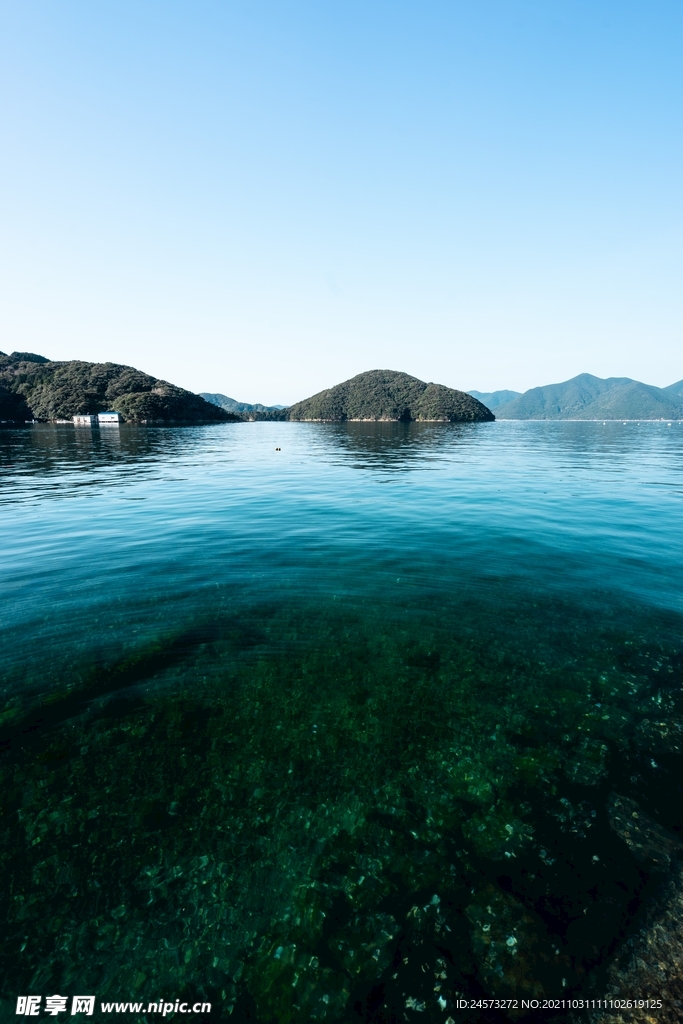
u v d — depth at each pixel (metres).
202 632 8.85
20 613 9.45
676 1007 3.60
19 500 21.30
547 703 7.06
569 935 4.02
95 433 80.62
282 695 7.09
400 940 3.98
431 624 9.35
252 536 15.20
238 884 4.38
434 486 25.95
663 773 5.74
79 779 5.46
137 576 11.57
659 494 23.16
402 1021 3.47
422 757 5.97
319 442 67.56
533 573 11.93
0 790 5.27
